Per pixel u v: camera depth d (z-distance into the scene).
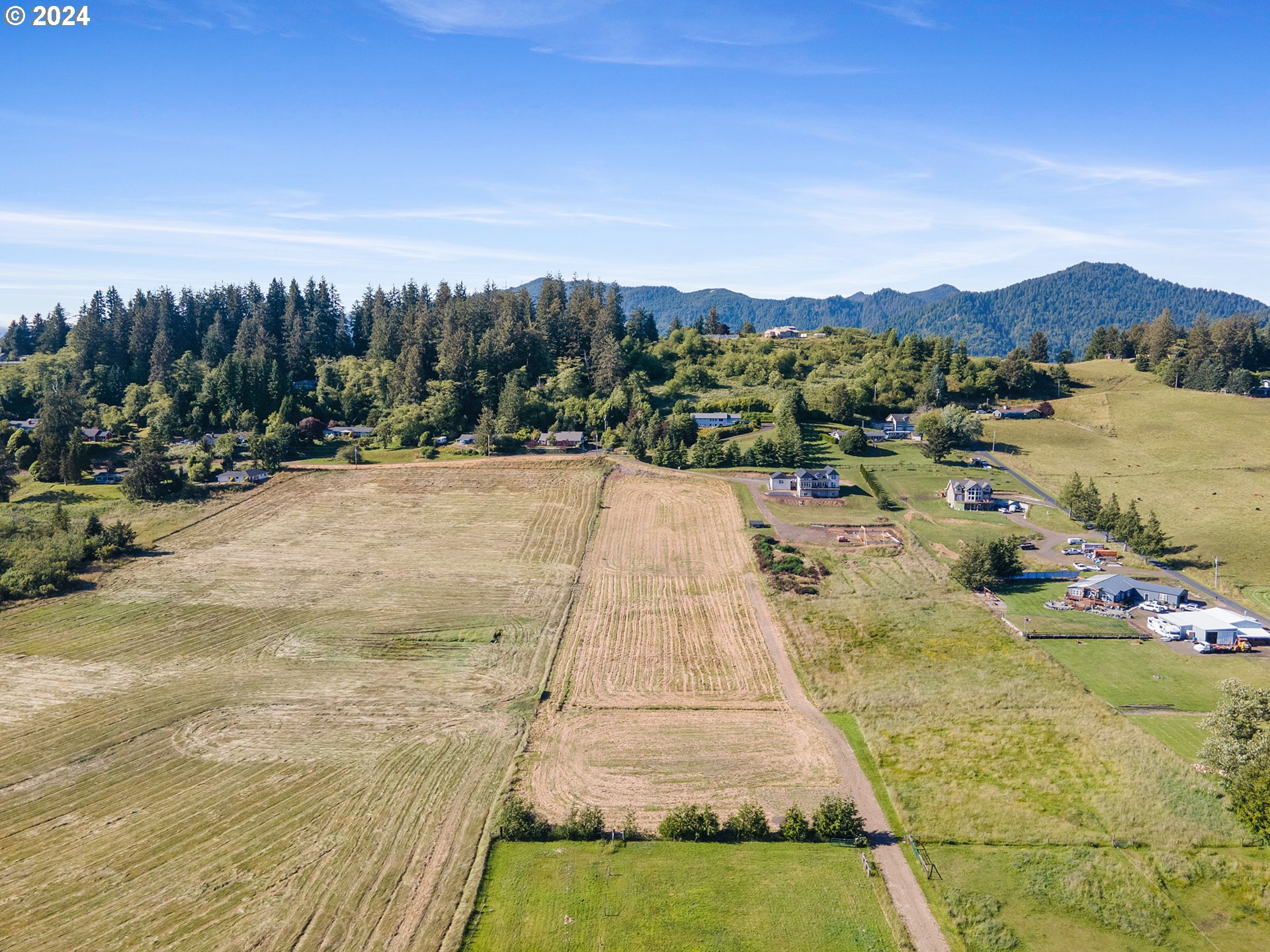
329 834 52.03
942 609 89.38
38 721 67.19
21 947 41.94
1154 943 42.44
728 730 65.94
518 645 83.19
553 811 54.69
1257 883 46.34
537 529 121.12
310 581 101.19
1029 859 48.72
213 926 43.53
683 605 93.19
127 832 52.19
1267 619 84.75
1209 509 119.81
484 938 42.94
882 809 54.62
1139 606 89.38
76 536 105.75
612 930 43.41
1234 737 56.50
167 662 78.62
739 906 45.12
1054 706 67.69
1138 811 53.00
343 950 41.81
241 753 62.34
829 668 76.62
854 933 43.12
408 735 65.25
